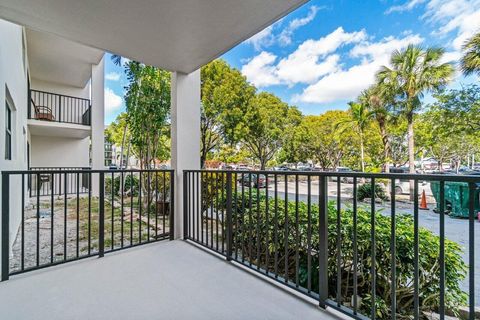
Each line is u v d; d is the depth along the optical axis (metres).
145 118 6.88
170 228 3.45
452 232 4.56
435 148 14.96
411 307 2.08
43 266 2.41
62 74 9.49
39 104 9.93
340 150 16.47
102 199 2.79
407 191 9.96
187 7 2.13
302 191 10.12
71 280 2.19
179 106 3.56
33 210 6.36
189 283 2.15
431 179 1.29
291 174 1.99
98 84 8.78
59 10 2.17
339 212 1.73
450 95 11.58
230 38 2.66
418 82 12.14
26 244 3.70
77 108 10.91
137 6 2.11
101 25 2.41
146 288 2.06
